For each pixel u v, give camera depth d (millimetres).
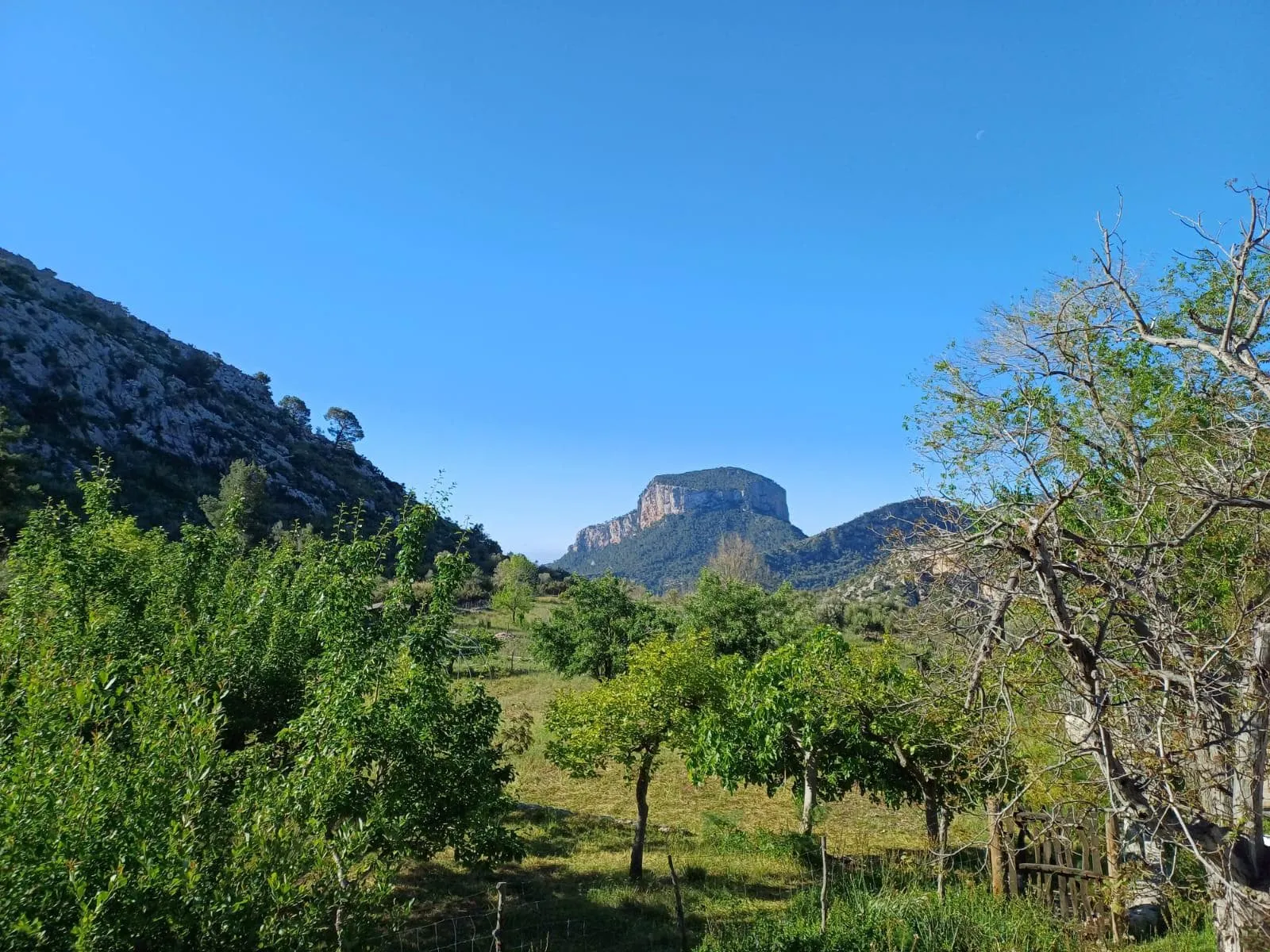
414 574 9578
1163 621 4984
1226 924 5102
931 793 10062
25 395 57625
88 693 4719
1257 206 5297
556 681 32375
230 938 3939
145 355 83312
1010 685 5457
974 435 7938
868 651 11195
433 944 8312
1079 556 5820
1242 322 8273
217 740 4938
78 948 3209
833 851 12789
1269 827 7414
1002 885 8586
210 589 10750
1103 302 8297
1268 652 5137
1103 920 7496
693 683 11484
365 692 7629
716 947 7402
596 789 17781
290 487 76500
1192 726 4770
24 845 3678
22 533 10797
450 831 7816
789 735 11750
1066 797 6477
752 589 27578
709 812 15961
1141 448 6812
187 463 69000
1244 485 5102
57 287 87125
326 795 5199
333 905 4438
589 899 10047
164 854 3887
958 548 5344
